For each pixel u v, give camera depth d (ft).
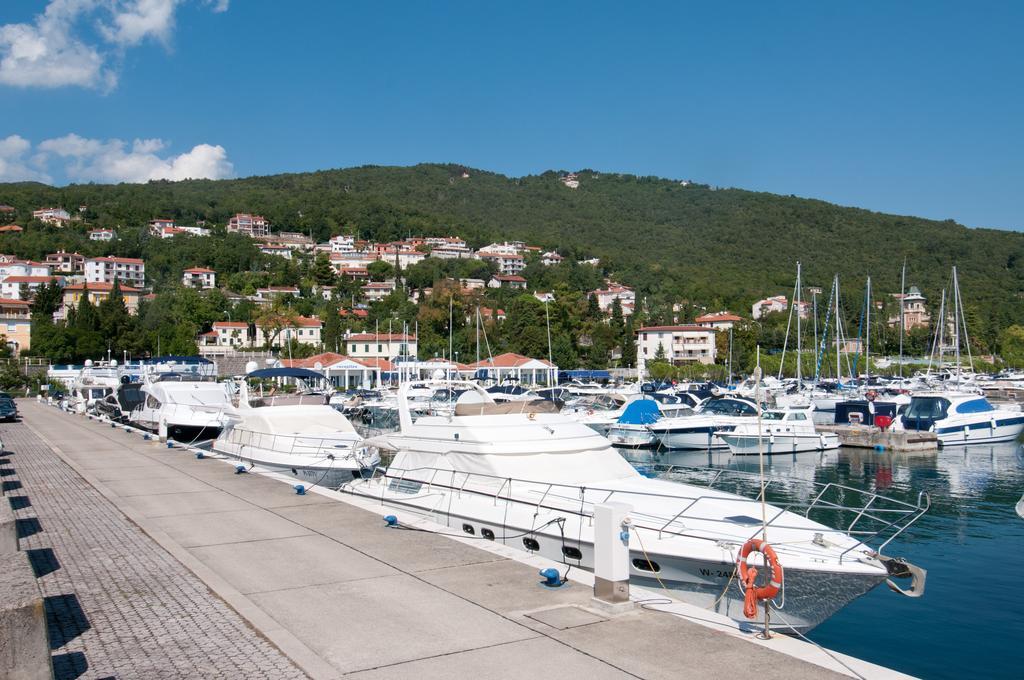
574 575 31.81
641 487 47.55
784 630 36.68
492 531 45.42
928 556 62.23
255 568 33.01
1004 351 392.47
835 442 129.39
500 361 248.11
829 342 356.59
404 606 27.55
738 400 136.67
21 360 315.17
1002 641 44.09
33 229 622.95
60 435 105.60
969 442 134.00
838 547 37.99
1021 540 67.67
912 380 243.40
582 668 21.65
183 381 115.14
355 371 263.29
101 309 348.59
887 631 45.68
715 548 37.35
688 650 23.06
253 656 22.71
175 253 594.65
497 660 22.27
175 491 54.54
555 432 51.34
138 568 33.24
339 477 70.28
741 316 505.25
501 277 613.93
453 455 50.93
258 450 75.36
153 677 21.08
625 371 344.28
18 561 22.94
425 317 385.29
